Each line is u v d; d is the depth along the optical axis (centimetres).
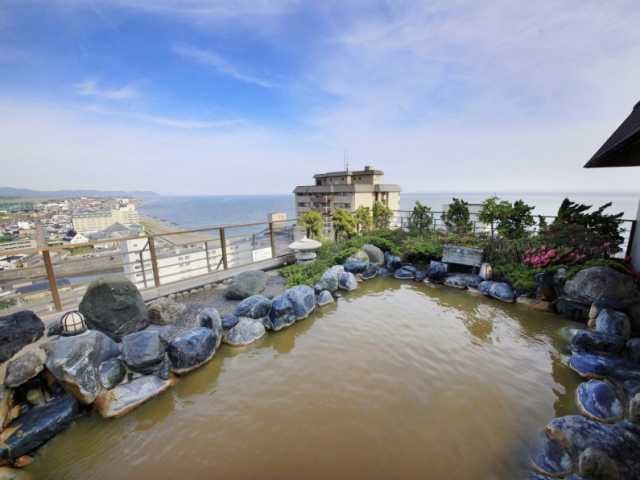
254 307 478
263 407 309
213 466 239
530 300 570
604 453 219
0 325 289
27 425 260
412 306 584
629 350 365
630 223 585
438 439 262
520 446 252
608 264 500
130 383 319
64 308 431
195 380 356
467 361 389
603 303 446
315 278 649
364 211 1081
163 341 355
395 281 751
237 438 268
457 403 309
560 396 317
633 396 293
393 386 340
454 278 701
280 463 241
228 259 753
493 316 529
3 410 260
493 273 662
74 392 288
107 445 261
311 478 227
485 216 786
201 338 382
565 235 613
